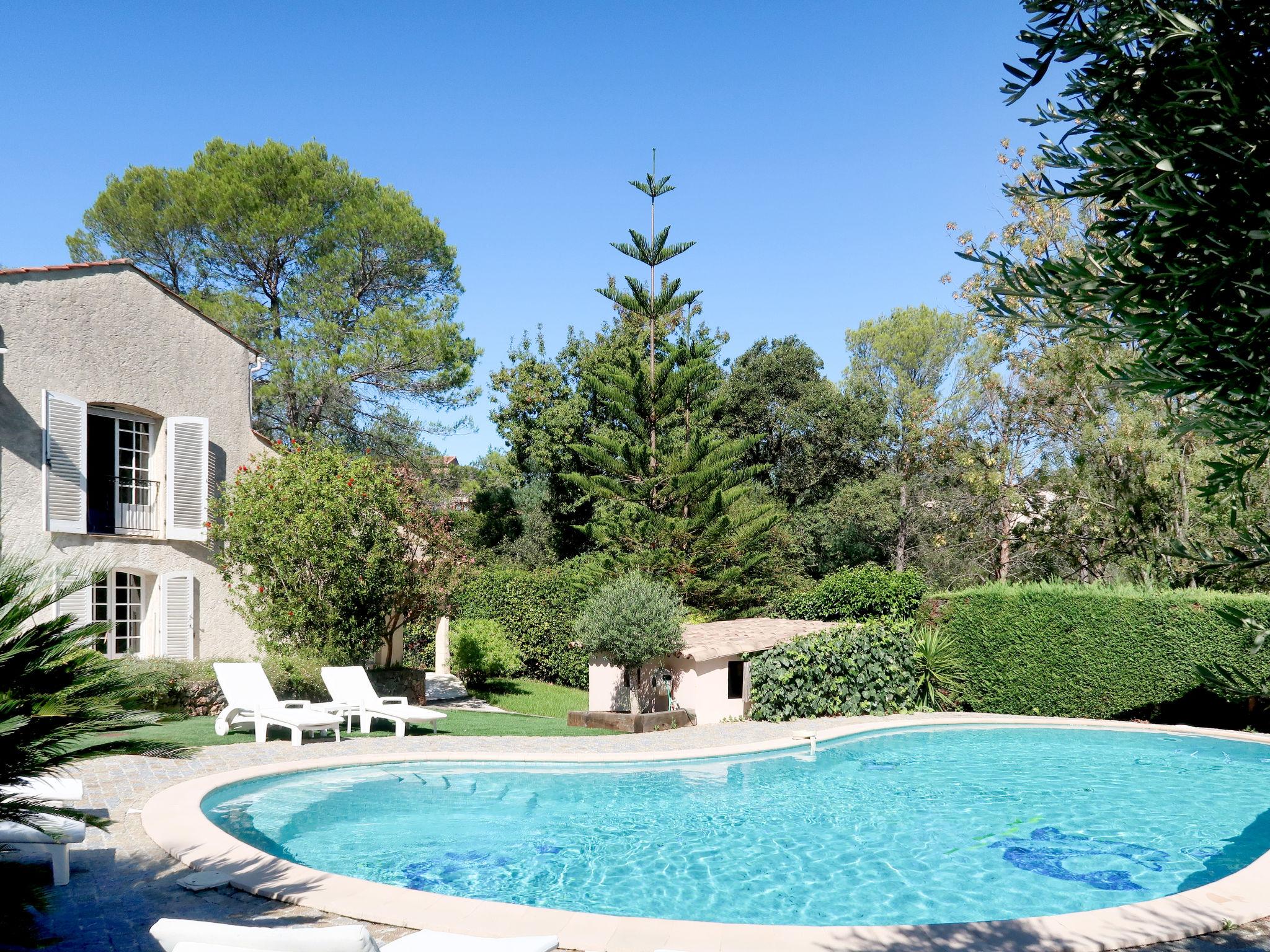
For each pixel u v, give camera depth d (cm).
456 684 2000
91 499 1377
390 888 541
